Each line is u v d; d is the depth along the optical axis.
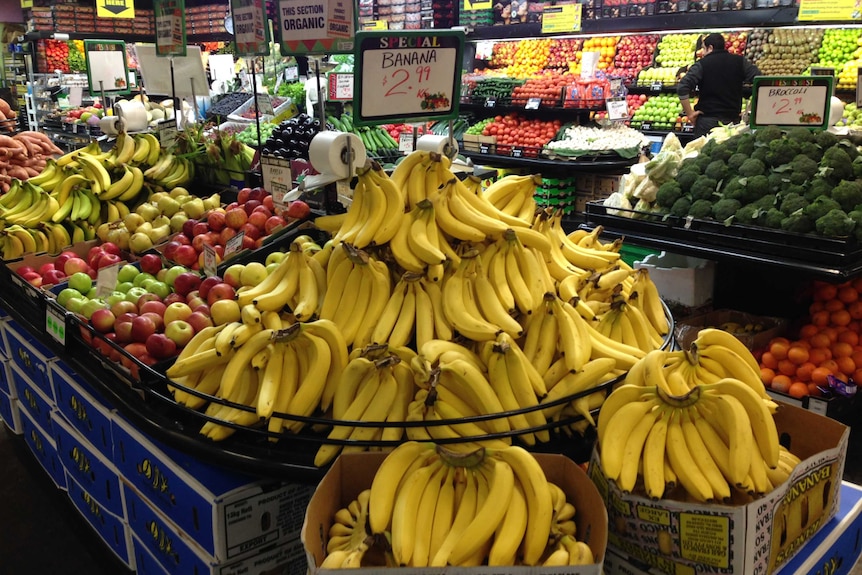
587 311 1.99
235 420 1.78
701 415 1.47
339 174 2.53
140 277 2.69
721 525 1.31
